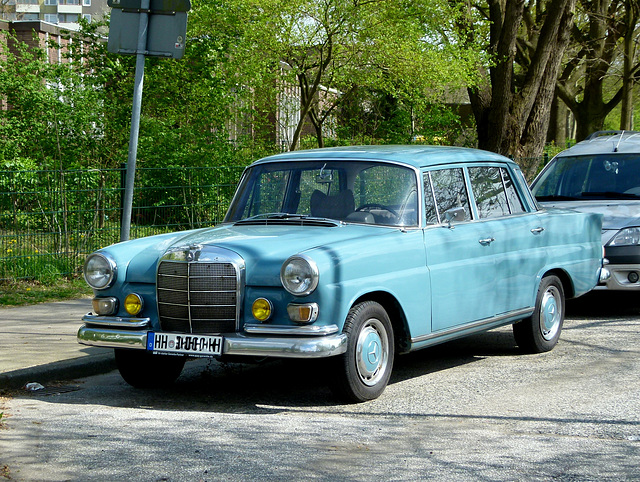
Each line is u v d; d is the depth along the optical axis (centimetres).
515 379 700
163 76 1756
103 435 515
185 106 1780
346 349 587
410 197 671
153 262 630
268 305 581
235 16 1783
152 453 478
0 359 723
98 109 1550
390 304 639
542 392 650
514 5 1891
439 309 670
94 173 1176
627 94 2705
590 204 1085
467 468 457
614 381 686
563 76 3206
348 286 586
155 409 599
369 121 2678
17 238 1114
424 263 657
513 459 474
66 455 473
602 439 520
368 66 2016
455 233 693
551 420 565
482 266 717
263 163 735
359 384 606
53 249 1145
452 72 1898
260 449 488
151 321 625
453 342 894
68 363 712
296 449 489
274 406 609
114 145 1611
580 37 3036
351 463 464
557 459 475
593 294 1229
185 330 606
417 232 658
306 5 1853
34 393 655
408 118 2575
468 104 3759
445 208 697
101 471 445
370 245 612
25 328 875
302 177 702
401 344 652
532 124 1984
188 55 1736
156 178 1265
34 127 1483
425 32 1978
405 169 681
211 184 1318
